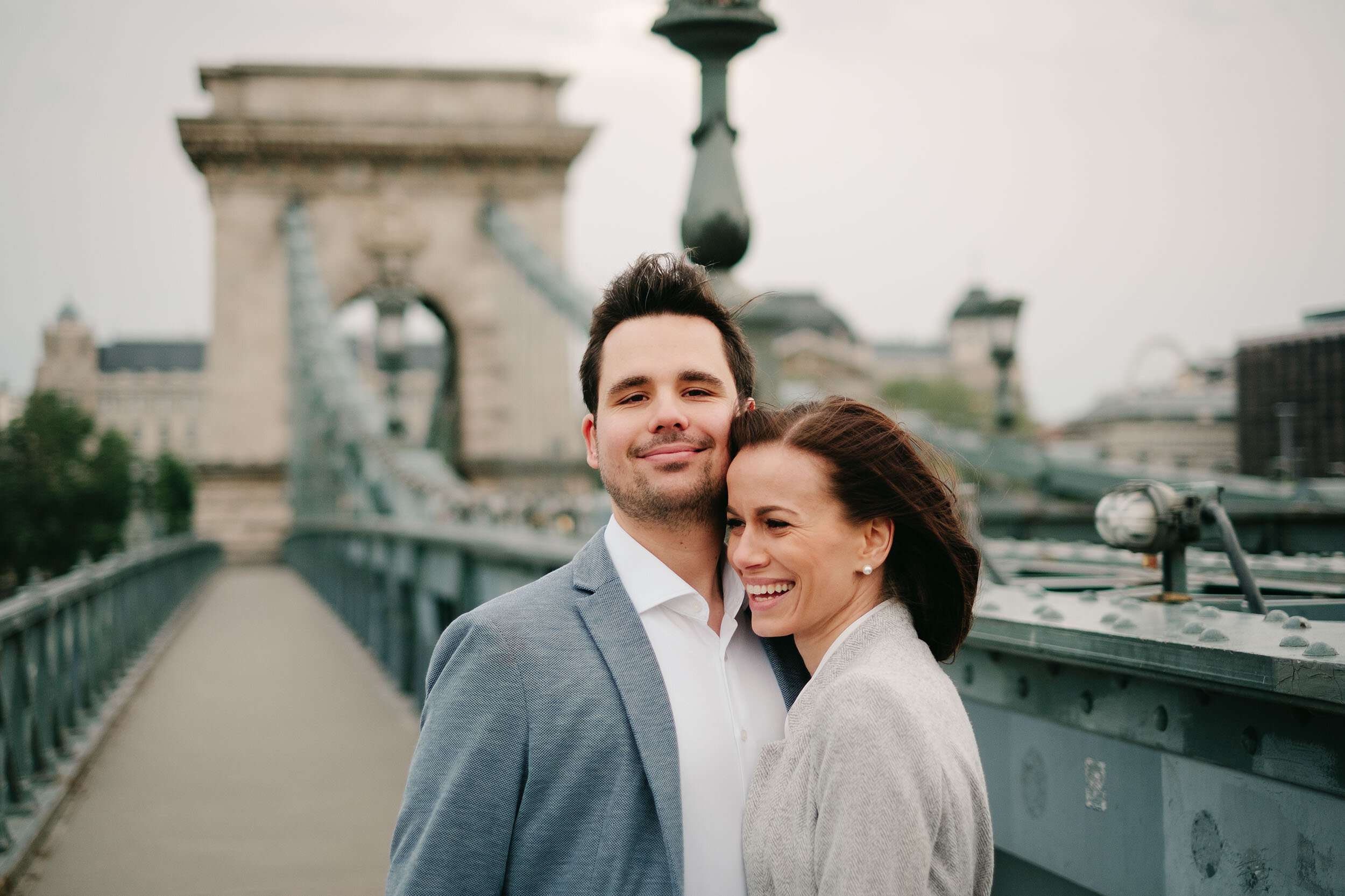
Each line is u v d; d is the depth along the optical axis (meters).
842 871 1.28
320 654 10.04
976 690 2.17
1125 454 39.81
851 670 1.44
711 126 4.00
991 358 15.41
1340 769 1.35
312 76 43.19
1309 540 4.15
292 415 33.41
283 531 40.16
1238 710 1.51
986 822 1.41
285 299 41.59
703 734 1.53
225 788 5.20
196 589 19.70
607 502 4.86
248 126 41.12
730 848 1.49
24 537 36.38
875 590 1.58
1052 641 1.78
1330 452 17.38
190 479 49.25
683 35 3.96
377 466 14.91
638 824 1.44
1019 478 15.09
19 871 3.82
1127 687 1.74
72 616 5.97
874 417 1.54
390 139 42.25
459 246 43.50
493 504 7.63
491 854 1.42
